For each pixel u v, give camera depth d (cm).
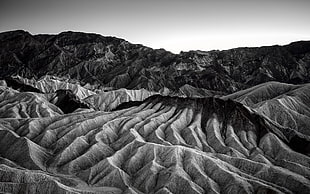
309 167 12106
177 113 16275
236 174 10644
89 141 13850
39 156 12825
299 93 19200
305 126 16250
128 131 14150
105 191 10256
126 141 13562
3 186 9544
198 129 14725
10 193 9281
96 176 11169
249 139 14062
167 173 10756
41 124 15612
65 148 13025
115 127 14950
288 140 14412
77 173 11781
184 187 10150
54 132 14675
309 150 13562
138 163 11844
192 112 16125
